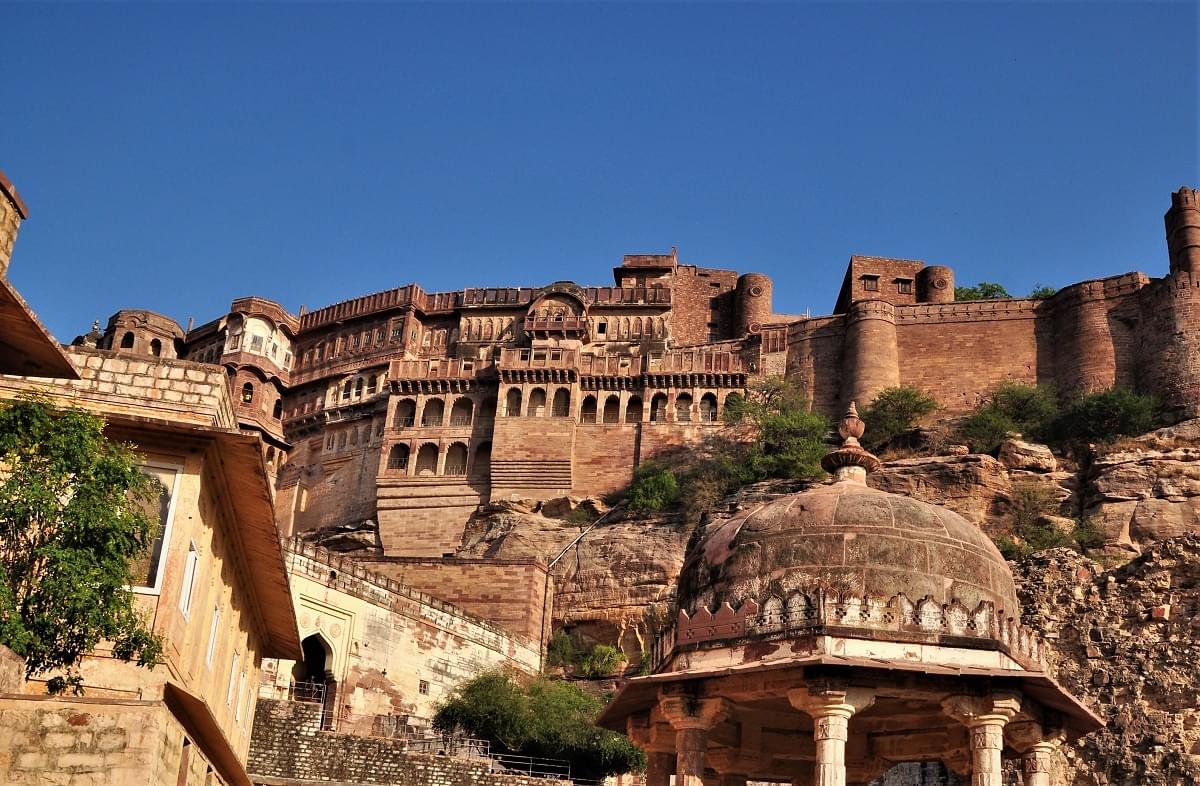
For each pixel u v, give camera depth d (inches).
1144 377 3063.5
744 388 3393.2
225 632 1093.8
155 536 856.9
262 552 1094.4
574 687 2235.5
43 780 677.3
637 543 2832.2
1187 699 1598.2
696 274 4037.9
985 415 3006.9
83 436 800.9
